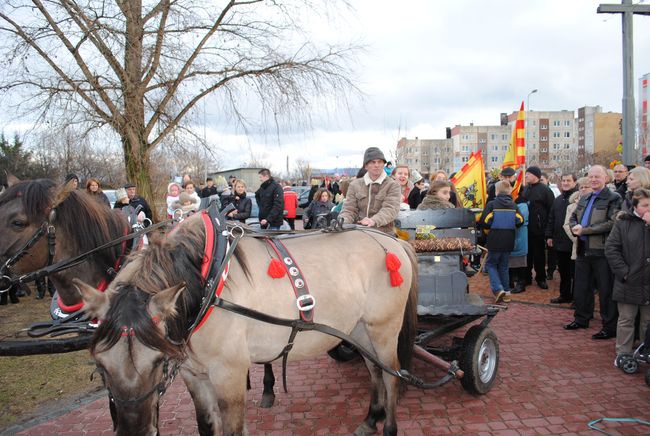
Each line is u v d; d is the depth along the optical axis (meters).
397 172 7.13
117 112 9.12
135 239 3.54
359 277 3.20
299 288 2.86
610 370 4.63
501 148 75.12
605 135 66.81
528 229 8.14
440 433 3.55
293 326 2.79
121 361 2.01
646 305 4.47
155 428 2.11
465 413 3.85
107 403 4.29
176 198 7.74
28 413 4.13
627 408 3.87
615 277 4.62
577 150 70.69
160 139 10.15
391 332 3.36
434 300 4.15
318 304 2.95
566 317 6.45
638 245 4.41
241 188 9.57
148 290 2.25
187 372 2.84
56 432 3.79
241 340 2.62
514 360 4.94
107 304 2.17
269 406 4.10
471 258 5.12
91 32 8.45
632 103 7.88
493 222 6.84
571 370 4.65
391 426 3.33
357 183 4.54
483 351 4.05
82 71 8.92
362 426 3.56
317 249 3.16
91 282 3.20
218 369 2.61
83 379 4.85
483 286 8.59
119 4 8.84
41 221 2.98
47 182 3.09
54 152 12.19
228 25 10.12
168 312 2.13
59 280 3.14
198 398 2.88
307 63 10.41
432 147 75.31
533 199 8.00
